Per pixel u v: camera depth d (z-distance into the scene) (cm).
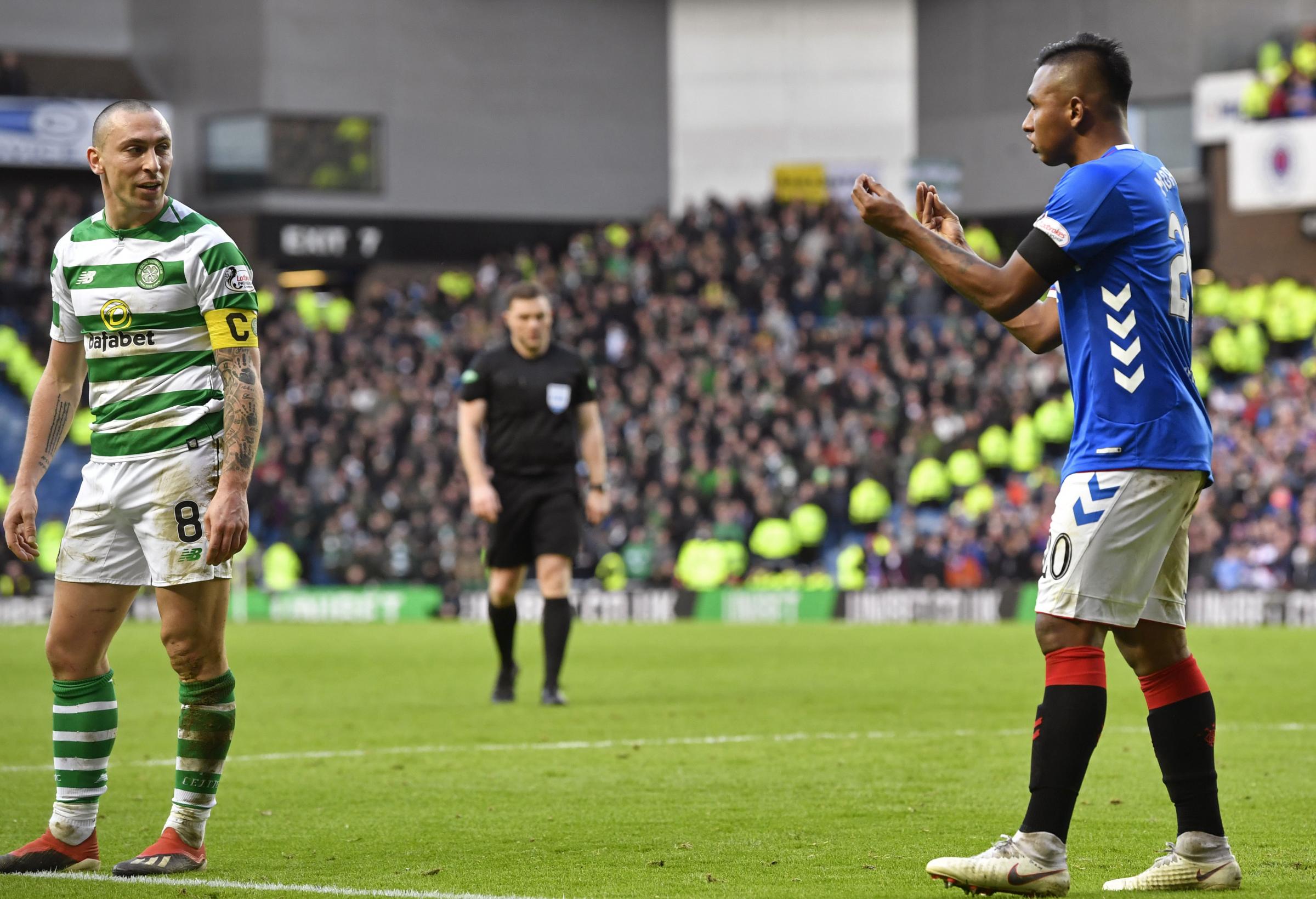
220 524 841
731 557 4112
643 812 1073
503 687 1867
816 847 934
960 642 2912
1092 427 778
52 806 1128
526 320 1800
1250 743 1432
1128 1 6031
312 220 6031
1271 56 5609
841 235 5422
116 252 862
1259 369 4941
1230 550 3781
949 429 4453
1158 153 5988
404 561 4150
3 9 5844
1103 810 1062
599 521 1858
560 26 6512
